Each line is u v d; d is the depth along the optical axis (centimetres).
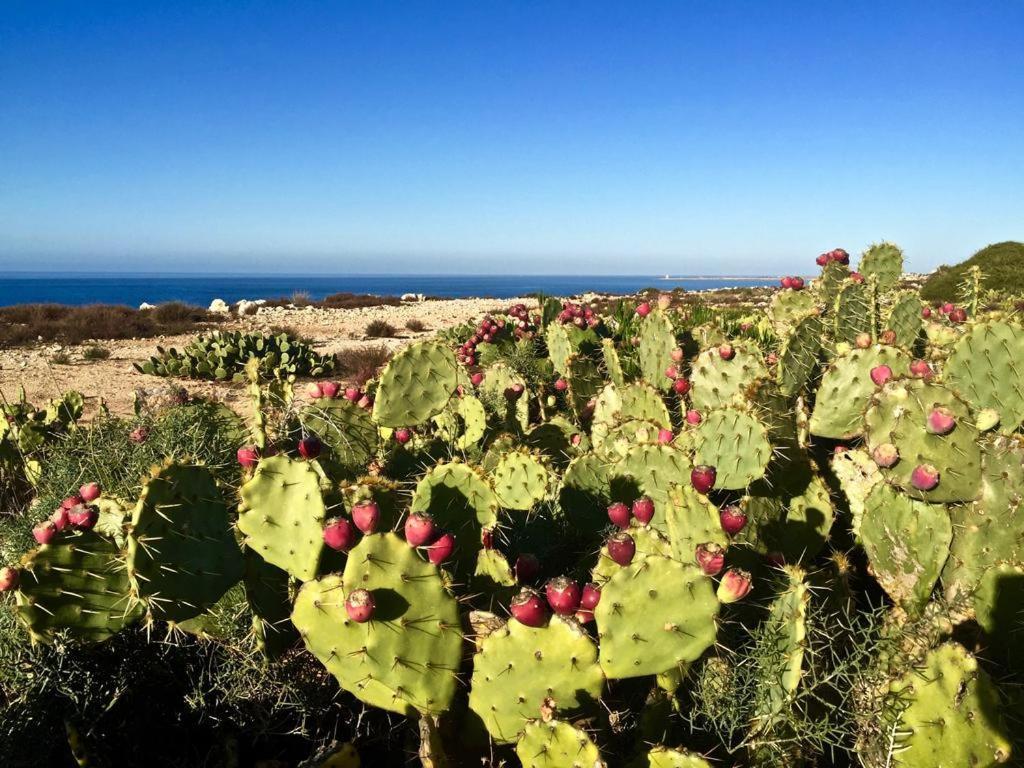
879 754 198
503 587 252
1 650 237
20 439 537
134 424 443
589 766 175
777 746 198
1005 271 1983
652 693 217
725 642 221
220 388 1147
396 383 444
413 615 193
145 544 217
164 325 2172
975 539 257
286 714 243
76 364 1464
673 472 302
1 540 360
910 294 501
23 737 215
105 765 227
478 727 205
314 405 412
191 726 248
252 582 241
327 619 190
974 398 361
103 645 249
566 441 473
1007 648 240
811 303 580
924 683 196
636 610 191
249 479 239
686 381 448
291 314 2878
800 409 360
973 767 189
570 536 327
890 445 260
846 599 253
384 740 241
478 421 486
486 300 4181
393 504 262
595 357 707
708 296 3219
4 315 2259
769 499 291
